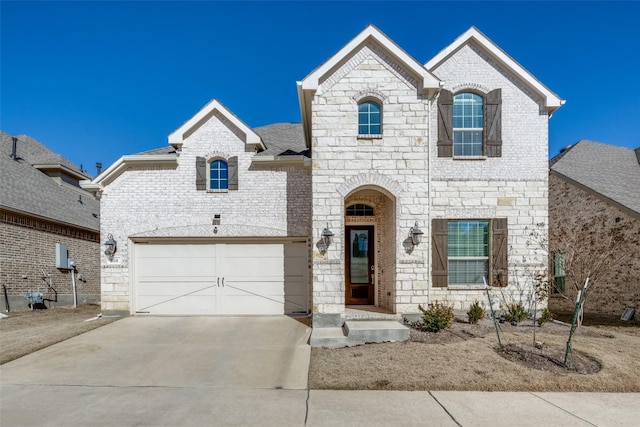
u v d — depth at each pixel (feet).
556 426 16.76
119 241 39.88
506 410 18.35
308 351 27.66
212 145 40.63
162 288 40.22
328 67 34.63
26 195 55.31
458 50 38.42
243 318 38.68
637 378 22.15
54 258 56.18
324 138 34.76
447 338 29.27
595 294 44.98
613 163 53.88
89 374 23.66
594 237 45.42
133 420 17.33
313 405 18.97
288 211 40.06
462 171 37.52
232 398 19.97
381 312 36.09
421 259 34.55
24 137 77.30
